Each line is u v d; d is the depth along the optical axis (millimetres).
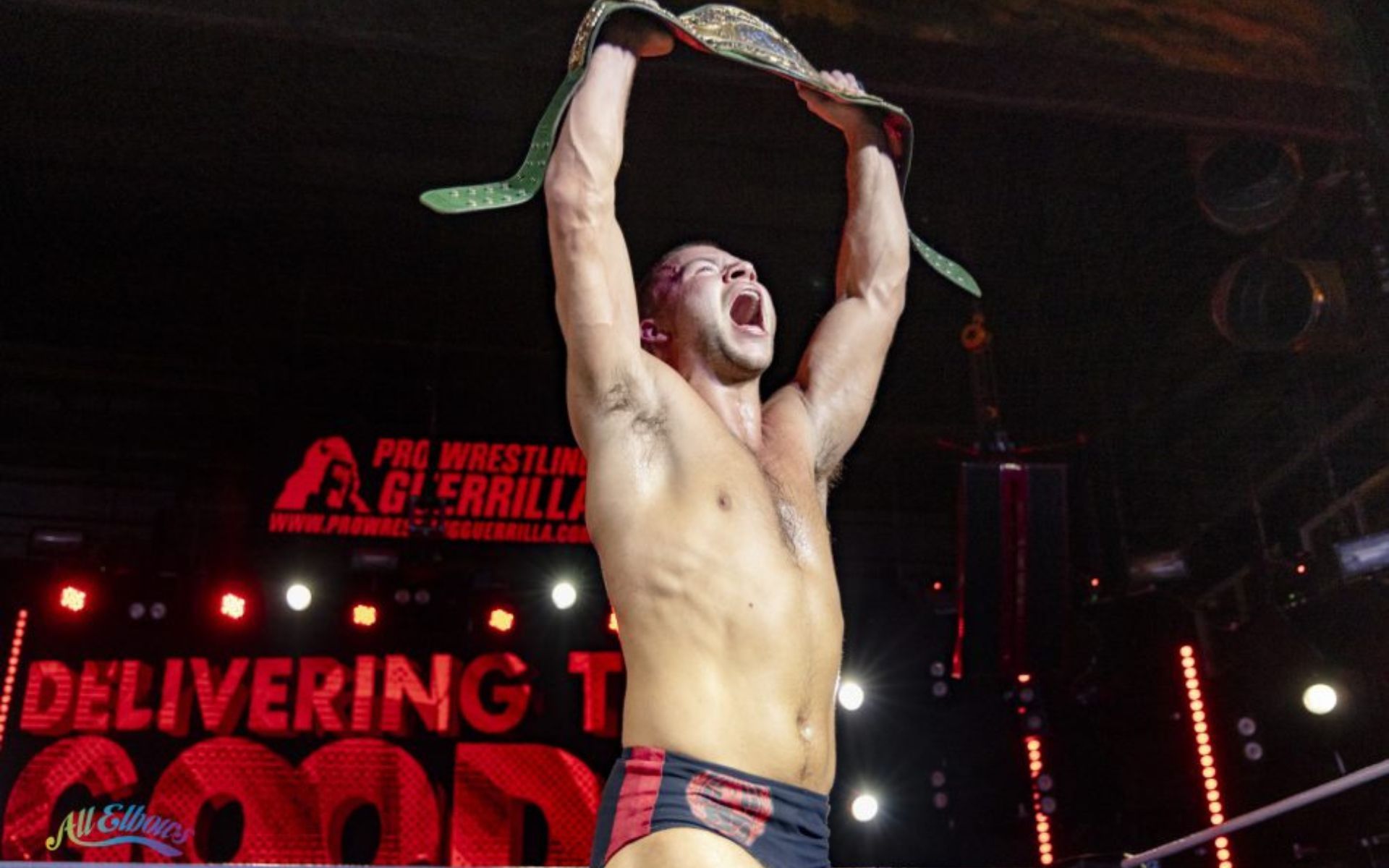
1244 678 8320
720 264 2191
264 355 10953
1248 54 6664
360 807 9656
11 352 10773
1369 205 6805
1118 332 9930
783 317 10609
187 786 9219
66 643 9469
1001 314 10555
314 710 9383
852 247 2451
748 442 2064
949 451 11695
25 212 10070
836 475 2258
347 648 9602
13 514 10938
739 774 1702
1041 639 8664
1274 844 7973
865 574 11578
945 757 9766
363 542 9758
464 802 9328
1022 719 9398
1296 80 6668
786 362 10492
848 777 9922
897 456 11820
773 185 10305
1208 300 8883
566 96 1988
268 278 10664
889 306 2385
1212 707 8461
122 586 9664
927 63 6344
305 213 10273
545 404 10898
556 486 9805
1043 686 9422
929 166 9930
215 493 10922
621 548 1852
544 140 1997
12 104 9281
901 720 10039
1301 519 8516
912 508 11945
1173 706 8625
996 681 9492
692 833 1644
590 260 1920
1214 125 6637
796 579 1886
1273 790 8062
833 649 1907
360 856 9594
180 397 11234
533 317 10906
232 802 9625
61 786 9102
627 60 2080
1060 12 6551
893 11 6352
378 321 10805
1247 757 8180
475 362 10922
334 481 9672
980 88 6395
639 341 1965
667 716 1743
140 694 9359
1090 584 9805
